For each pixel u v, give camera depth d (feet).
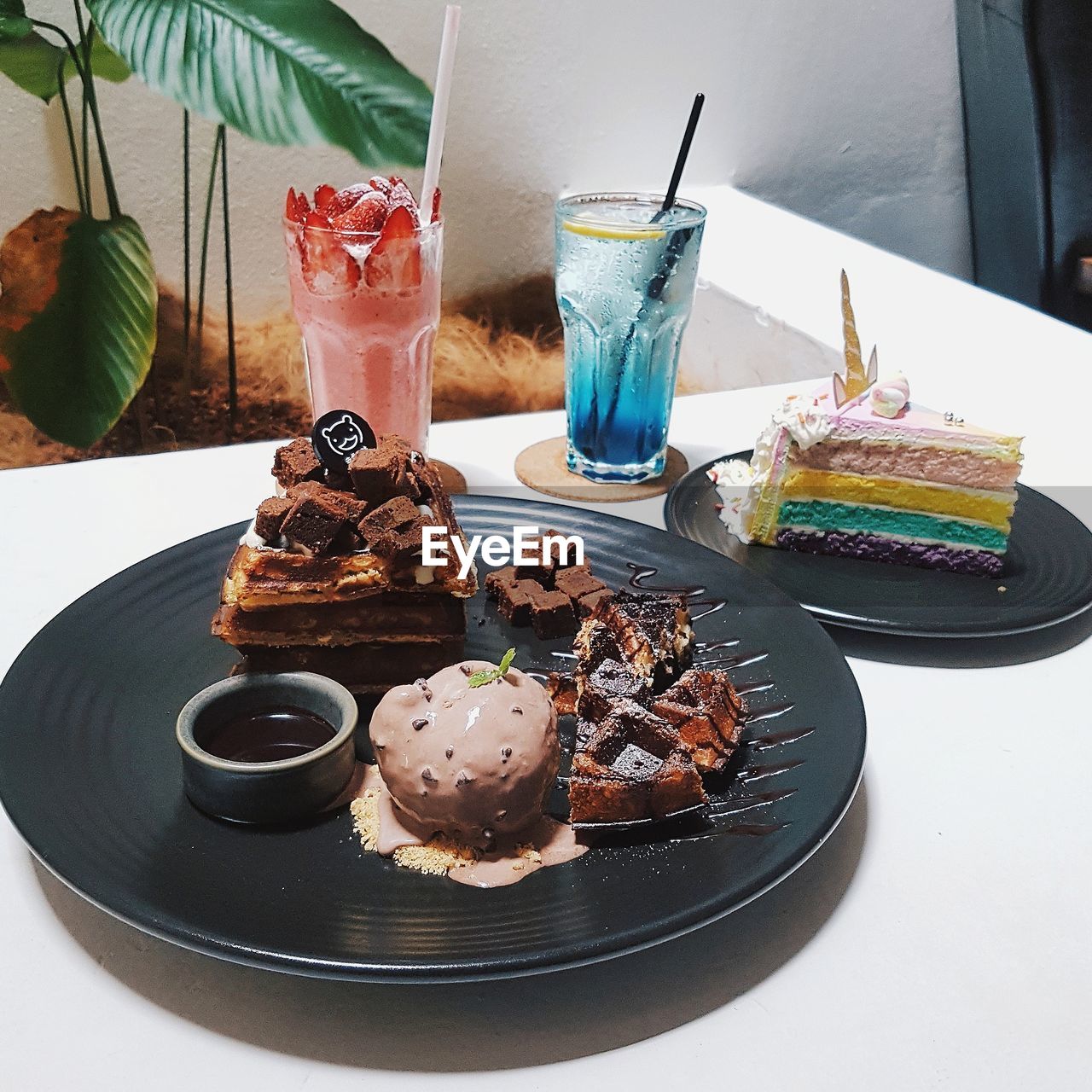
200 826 3.35
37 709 3.75
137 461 6.07
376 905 3.04
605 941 2.80
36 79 7.77
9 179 8.07
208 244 8.62
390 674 4.25
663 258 5.33
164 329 8.85
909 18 9.67
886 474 5.11
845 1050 2.78
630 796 3.31
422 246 5.05
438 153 5.01
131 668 4.06
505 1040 2.80
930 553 5.11
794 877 3.32
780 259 8.83
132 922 2.90
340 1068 2.73
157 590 4.48
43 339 8.68
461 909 3.03
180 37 7.86
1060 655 4.48
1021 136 9.86
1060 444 6.16
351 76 8.21
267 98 8.18
